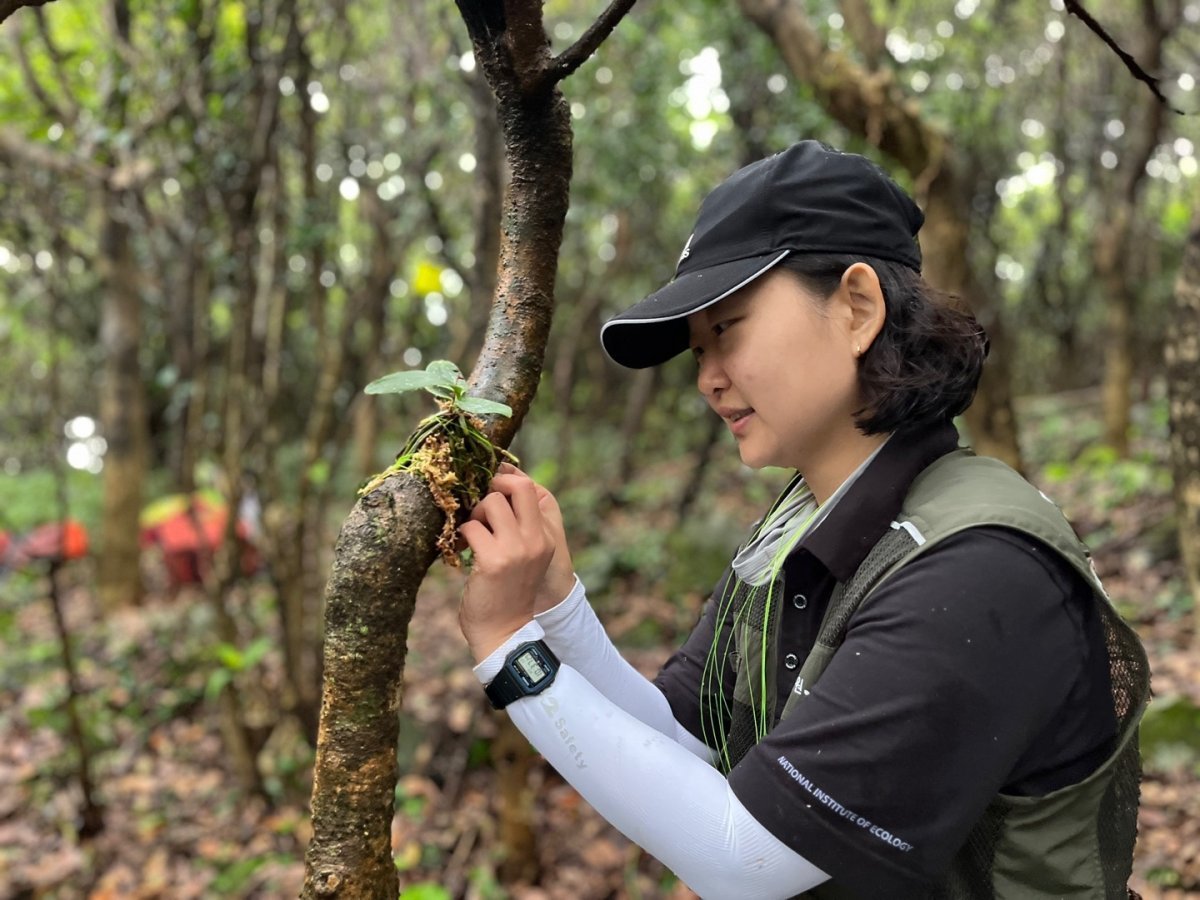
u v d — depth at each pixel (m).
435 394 0.83
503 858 2.78
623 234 7.50
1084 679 0.80
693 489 6.13
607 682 1.02
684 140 6.11
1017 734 0.74
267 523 3.30
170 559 6.12
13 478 10.26
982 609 0.75
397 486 0.79
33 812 3.39
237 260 3.18
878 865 0.73
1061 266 10.20
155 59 3.31
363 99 4.10
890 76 3.24
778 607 0.93
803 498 0.98
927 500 0.84
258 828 3.11
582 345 9.84
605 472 9.09
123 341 6.24
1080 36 7.69
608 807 0.80
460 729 3.44
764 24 3.38
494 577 0.82
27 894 2.92
